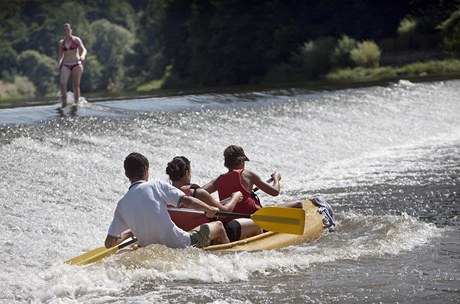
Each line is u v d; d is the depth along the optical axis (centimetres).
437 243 2325
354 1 14262
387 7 13775
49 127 3612
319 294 1825
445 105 5991
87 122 3816
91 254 2100
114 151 3412
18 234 2423
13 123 3703
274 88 6856
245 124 4281
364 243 2328
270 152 3969
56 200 2783
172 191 2106
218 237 2212
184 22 17962
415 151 4453
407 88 6456
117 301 1791
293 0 15250
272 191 2436
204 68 16388
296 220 2228
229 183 2400
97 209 2798
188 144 3747
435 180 3491
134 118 4031
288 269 2045
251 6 15800
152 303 1775
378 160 4153
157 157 3484
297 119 4644
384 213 2870
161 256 2027
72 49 4697
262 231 2398
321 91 6031
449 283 1900
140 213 2064
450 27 11925
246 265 2055
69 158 3203
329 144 4362
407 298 1788
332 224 2528
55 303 1783
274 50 14638
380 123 5056
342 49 12538
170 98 5444
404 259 2138
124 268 1969
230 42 15600
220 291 1855
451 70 10744
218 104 4934
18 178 2889
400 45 12588
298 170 3831
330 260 2134
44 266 2145
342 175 3725
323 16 14762
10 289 1894
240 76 15550
